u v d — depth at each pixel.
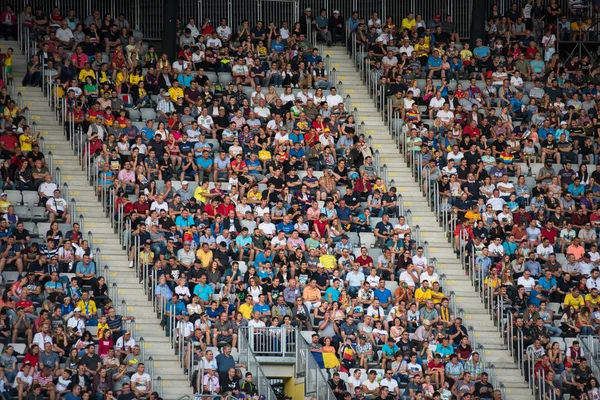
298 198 97.31
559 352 84.38
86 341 77.56
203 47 114.62
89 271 85.50
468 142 106.62
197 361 79.44
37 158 95.44
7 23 111.50
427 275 91.38
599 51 125.81
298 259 89.69
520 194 102.88
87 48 110.56
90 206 94.25
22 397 73.19
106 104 103.50
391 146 108.25
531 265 94.62
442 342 84.06
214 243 90.38
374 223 98.06
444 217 99.56
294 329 82.88
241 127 105.12
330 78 115.56
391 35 121.25
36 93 104.81
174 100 107.06
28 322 78.56
